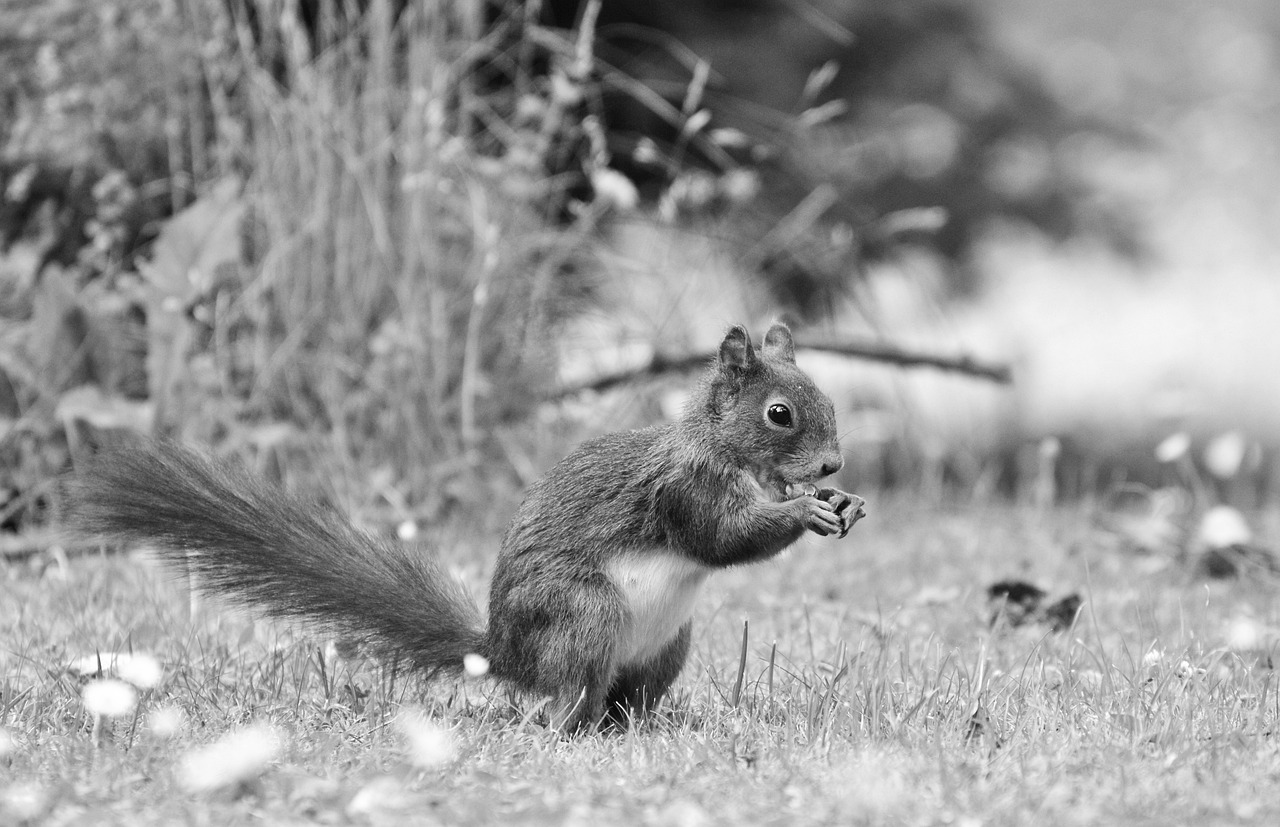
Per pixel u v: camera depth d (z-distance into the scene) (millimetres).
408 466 11883
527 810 5000
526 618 6754
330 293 12273
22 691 6832
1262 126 25484
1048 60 20047
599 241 13492
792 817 5008
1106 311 25516
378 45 12422
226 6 13484
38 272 12195
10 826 4883
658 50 16125
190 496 7016
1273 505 14422
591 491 6891
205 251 11219
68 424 10945
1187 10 25641
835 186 16094
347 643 7105
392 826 4844
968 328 20422
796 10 16797
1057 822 4969
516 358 12672
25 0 12141
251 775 5281
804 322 15422
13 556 10508
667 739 6289
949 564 10930
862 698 6688
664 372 13156
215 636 8086
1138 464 21141
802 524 6793
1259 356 25641
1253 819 5039
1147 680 7008
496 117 13406
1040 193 18750
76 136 12148
